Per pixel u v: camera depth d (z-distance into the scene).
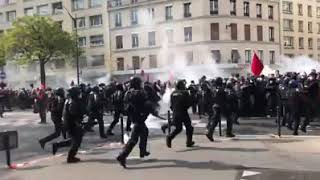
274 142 13.70
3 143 11.34
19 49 58.25
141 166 10.77
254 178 9.13
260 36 64.00
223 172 9.75
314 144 13.09
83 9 71.31
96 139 16.59
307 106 15.98
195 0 60.19
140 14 65.44
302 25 74.12
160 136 16.45
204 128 18.34
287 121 17.50
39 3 76.00
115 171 10.30
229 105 14.89
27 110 35.97
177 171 10.02
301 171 9.61
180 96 13.09
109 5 68.50
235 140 14.41
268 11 65.31
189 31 61.06
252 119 20.88
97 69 69.69
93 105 16.67
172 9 62.38
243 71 60.31
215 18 59.44
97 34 70.06
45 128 21.45
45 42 58.03
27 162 12.23
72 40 61.03
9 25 79.88
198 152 12.38
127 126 18.20
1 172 10.75
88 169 10.67
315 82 17.64
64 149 14.58
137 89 11.13
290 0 71.75
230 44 60.06
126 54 67.12
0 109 29.39
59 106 14.45
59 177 9.93
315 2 76.81
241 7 61.44
